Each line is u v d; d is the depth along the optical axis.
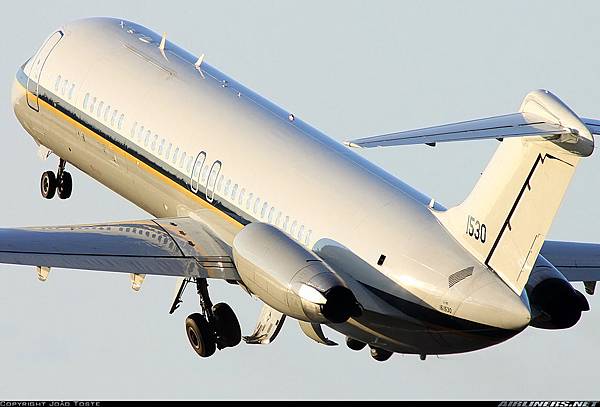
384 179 107.50
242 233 103.25
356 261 103.50
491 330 98.50
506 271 98.06
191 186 114.56
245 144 112.81
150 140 117.81
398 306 101.56
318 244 105.50
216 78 119.44
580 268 110.38
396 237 102.81
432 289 100.19
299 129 113.25
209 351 112.38
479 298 98.25
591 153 92.69
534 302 101.69
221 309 112.50
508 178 97.25
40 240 106.62
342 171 108.44
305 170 109.31
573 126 92.62
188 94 118.06
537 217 96.00
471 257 100.12
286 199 108.38
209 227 113.25
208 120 115.62
